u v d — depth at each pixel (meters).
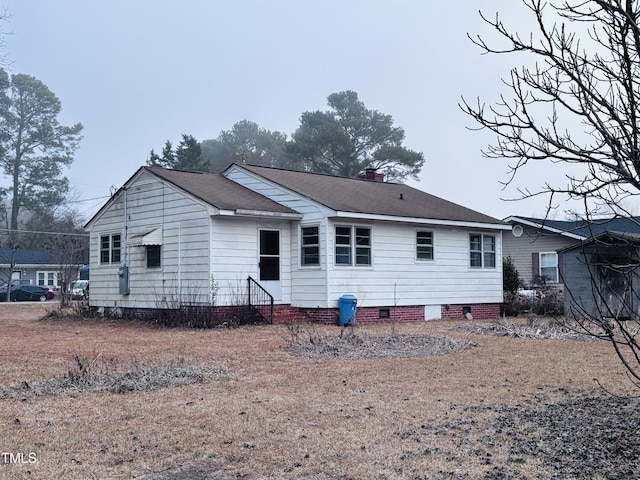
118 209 22.47
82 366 9.95
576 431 6.86
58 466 5.91
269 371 10.94
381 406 8.22
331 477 5.64
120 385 9.33
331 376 10.45
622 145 4.01
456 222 22.64
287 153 57.16
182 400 8.60
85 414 7.82
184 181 20.59
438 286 22.48
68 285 33.72
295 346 13.74
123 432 7.03
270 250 20.00
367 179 27.59
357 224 20.17
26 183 65.88
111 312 22.38
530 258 30.05
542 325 17.62
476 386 9.57
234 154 64.50
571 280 20.28
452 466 5.86
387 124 59.69
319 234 19.66
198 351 13.30
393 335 15.40
